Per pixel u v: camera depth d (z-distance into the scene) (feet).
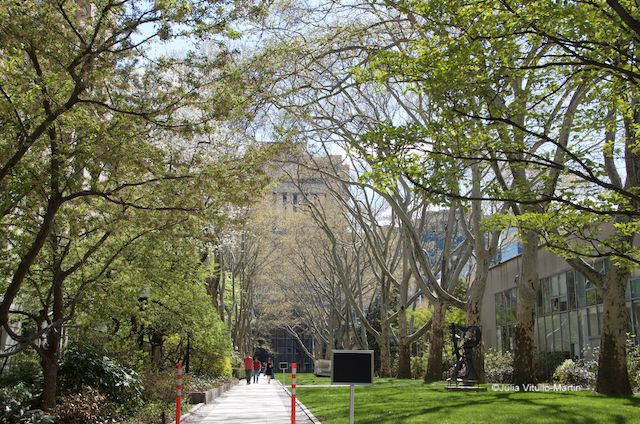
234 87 38.55
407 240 103.30
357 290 152.76
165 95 36.99
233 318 192.54
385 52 42.42
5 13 33.47
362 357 38.86
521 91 42.73
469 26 39.24
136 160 36.78
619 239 53.06
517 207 59.36
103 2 35.40
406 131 42.37
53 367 44.60
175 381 71.15
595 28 36.37
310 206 127.13
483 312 162.71
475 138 42.11
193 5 35.06
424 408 58.80
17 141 37.11
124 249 47.32
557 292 114.93
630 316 89.86
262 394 104.99
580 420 47.55
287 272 182.39
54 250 43.39
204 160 40.98
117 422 49.83
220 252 130.82
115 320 66.49
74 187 37.76
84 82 35.55
